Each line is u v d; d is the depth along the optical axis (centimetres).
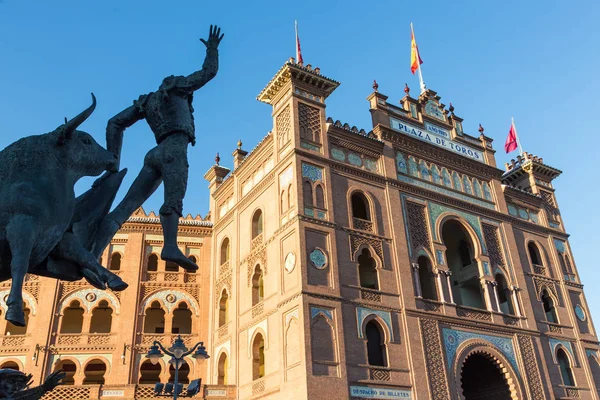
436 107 4038
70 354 3528
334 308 2781
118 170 470
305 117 3278
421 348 2964
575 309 4059
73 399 2912
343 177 3238
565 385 3588
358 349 2767
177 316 3959
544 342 3641
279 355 2780
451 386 2977
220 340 3525
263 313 3064
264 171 3494
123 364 3503
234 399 3105
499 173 4103
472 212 3769
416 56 4259
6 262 393
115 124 477
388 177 3419
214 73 478
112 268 3856
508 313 3641
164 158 444
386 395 2730
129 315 3656
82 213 439
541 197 4397
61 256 416
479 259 3612
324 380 2578
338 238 3014
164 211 426
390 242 3219
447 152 3819
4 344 3522
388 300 3016
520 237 4025
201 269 3969
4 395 449
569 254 4322
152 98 467
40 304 3616
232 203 3878
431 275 3331
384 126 3566
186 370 3819
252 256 3369
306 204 3005
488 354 3266
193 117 480
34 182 396
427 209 3509
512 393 3275
